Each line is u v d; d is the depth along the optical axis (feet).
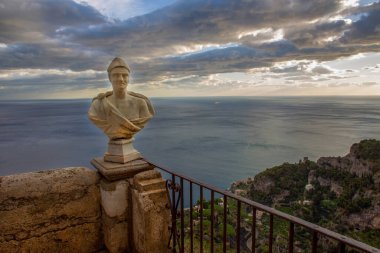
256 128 451.94
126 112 9.70
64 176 9.51
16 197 8.77
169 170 8.93
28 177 9.09
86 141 285.84
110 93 9.89
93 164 10.47
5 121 525.75
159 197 9.06
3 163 196.13
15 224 8.79
